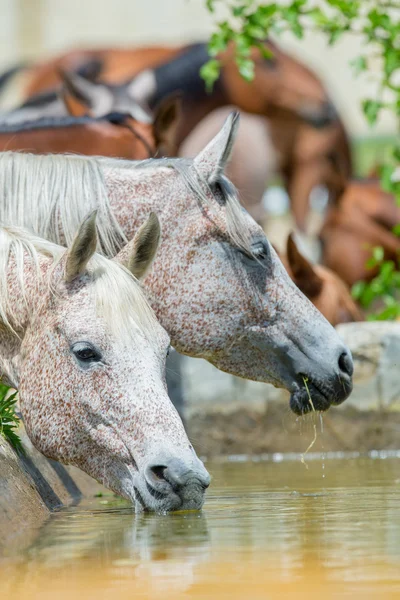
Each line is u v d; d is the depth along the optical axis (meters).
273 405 13.40
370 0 14.80
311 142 21.25
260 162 27.17
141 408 7.28
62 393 7.48
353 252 19.30
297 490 8.78
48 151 14.42
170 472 7.10
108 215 9.31
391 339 13.30
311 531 6.20
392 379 13.27
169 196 9.43
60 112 17.34
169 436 7.24
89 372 7.41
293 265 13.49
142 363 7.39
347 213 19.53
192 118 20.31
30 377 7.64
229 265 9.30
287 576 4.85
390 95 42.09
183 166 9.59
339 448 13.27
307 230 22.03
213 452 13.32
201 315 9.28
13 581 4.87
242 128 27.08
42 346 7.59
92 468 7.56
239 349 9.48
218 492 8.78
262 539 5.94
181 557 5.41
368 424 13.28
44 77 20.94
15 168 9.37
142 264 8.05
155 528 6.54
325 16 14.34
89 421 7.43
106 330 7.39
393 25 14.27
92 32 46.09
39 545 5.91
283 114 21.06
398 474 10.07
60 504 8.34
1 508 6.59
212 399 13.41
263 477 10.18
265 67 20.64
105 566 5.20
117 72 20.12
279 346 9.39
